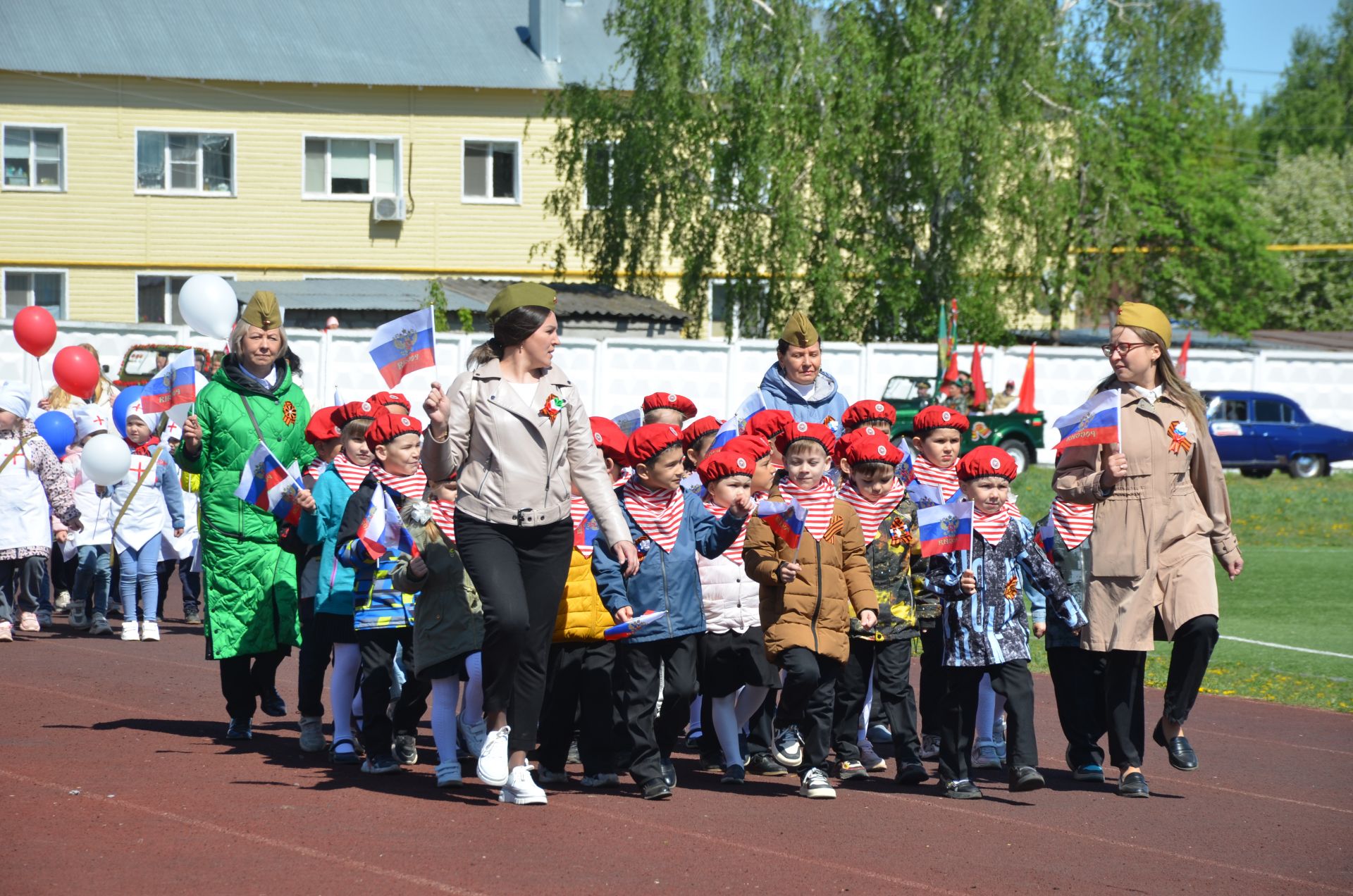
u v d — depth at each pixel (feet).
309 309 98.63
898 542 23.04
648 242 105.09
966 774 21.93
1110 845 19.20
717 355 92.84
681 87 98.37
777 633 21.43
